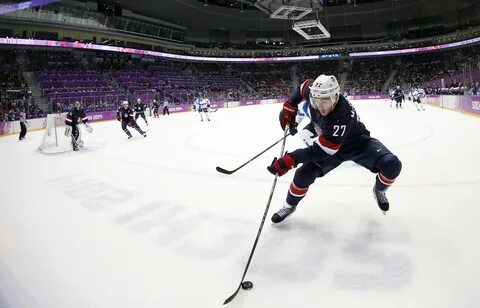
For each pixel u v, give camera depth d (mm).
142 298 1969
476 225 2816
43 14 22344
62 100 19125
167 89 29172
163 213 3396
